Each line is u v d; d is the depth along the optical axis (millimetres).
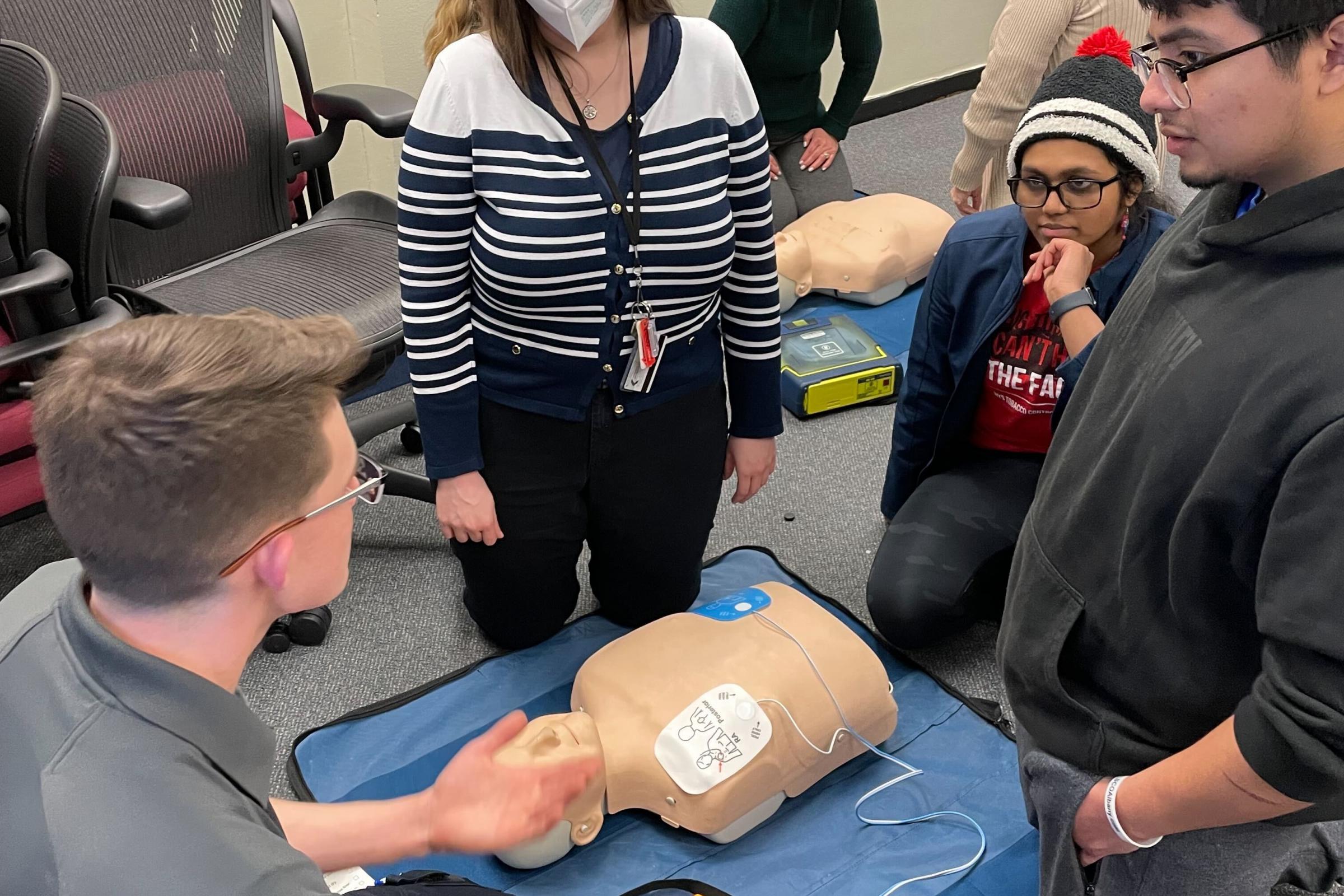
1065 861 1139
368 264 2104
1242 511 858
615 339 1543
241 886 638
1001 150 2490
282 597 770
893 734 1776
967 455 2031
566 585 1896
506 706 1834
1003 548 1871
